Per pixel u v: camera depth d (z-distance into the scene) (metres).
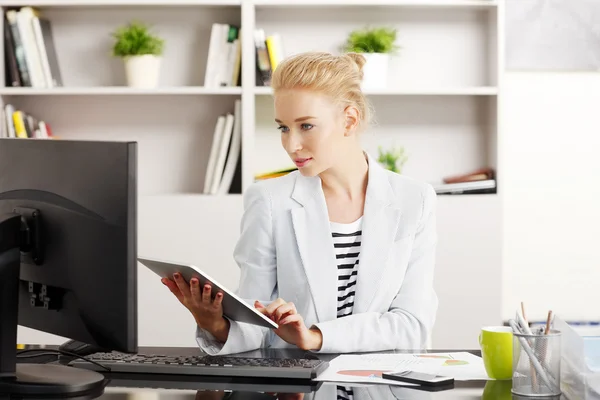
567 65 3.76
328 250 1.94
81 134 3.80
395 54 3.75
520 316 1.49
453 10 3.75
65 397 1.39
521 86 3.79
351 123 1.95
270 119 3.77
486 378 1.55
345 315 1.94
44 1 3.54
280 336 1.77
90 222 1.41
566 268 3.83
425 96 3.77
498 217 3.55
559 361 1.41
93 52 3.77
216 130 3.58
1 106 3.60
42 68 3.59
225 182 3.58
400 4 3.56
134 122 3.80
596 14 3.75
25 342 3.55
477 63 3.76
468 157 3.79
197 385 1.48
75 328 1.47
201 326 1.73
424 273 1.99
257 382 1.50
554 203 3.81
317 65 1.87
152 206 3.53
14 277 1.45
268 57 3.55
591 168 3.81
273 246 1.98
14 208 1.52
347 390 1.44
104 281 1.40
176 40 3.75
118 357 1.67
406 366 1.65
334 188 2.00
